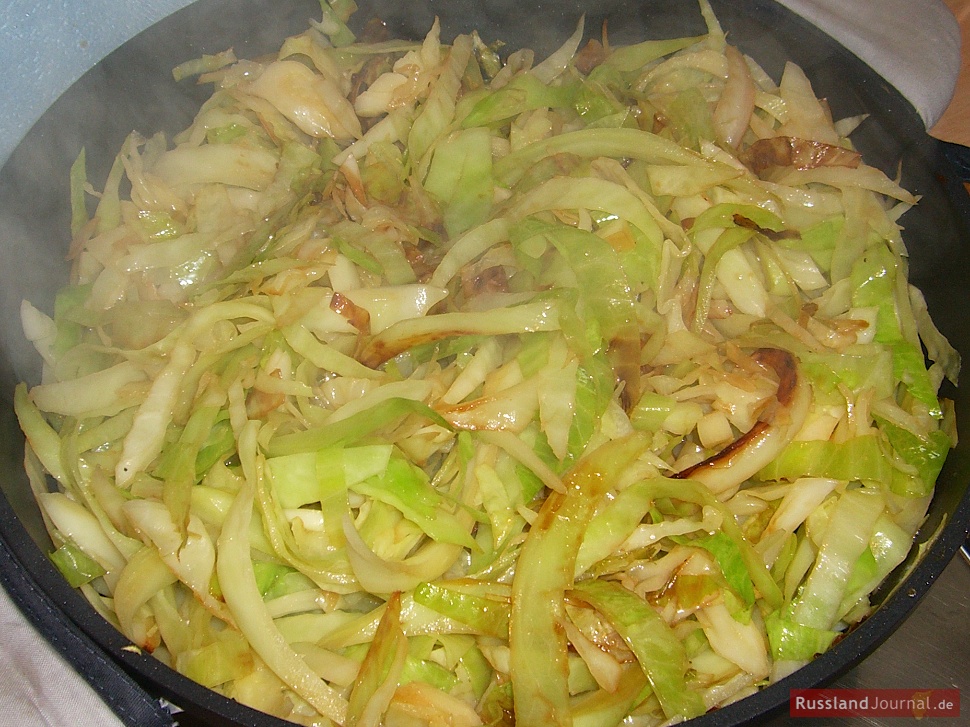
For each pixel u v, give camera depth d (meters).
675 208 0.33
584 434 0.28
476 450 0.29
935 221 0.34
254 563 0.29
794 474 0.30
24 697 0.28
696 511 0.30
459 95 0.38
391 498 0.28
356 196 0.34
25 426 0.31
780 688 0.25
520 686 0.27
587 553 0.28
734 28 0.39
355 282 0.32
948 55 0.40
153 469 0.30
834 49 0.37
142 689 0.26
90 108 0.36
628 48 0.39
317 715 0.28
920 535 0.31
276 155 0.37
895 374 0.32
